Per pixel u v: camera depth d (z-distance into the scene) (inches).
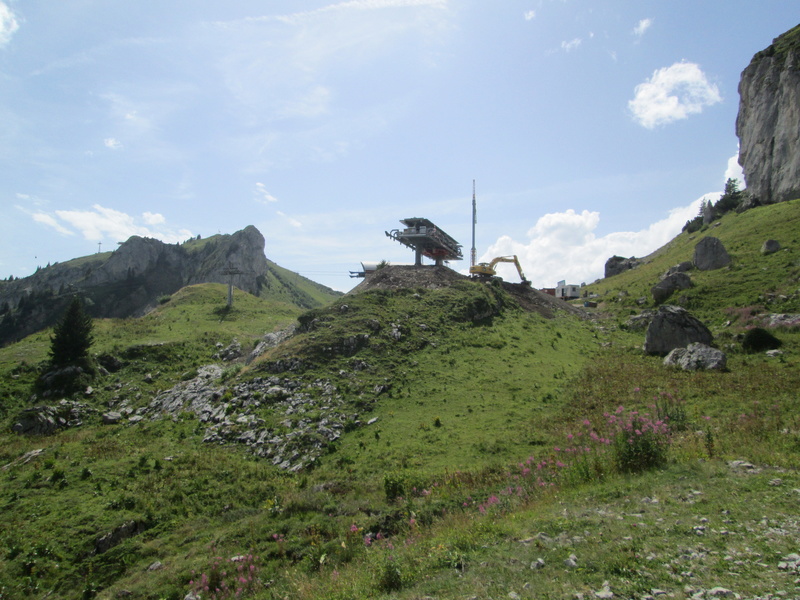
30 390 1945.1
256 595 618.8
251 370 1819.6
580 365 1743.4
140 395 1996.8
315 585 540.1
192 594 686.5
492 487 788.0
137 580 798.5
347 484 1040.8
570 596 346.6
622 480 618.5
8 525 977.5
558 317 2610.7
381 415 1455.5
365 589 443.5
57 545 917.2
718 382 1285.7
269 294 7682.1
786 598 307.3
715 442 732.0
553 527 493.4
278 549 747.4
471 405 1445.6
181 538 942.4
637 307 2667.3
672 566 370.3
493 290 2723.9
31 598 799.7
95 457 1355.8
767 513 451.2
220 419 1558.8
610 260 4911.4
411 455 1163.9
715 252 2763.3
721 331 1876.2
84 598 795.4
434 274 2982.3
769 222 3125.0
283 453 1294.3
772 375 1268.5
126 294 7564.0
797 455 626.8
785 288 2126.0
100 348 2361.0
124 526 978.7
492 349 1979.6
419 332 2089.1
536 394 1472.7
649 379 1424.7
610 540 436.5
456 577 415.2
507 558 432.8
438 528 620.7
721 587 330.3
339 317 2137.1
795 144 3543.3
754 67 4222.4
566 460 757.9
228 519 993.5
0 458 1448.1
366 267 3617.1
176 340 2532.0
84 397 1958.7
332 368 1753.2
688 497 520.7
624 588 346.3
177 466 1266.0
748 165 4062.5
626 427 705.6
